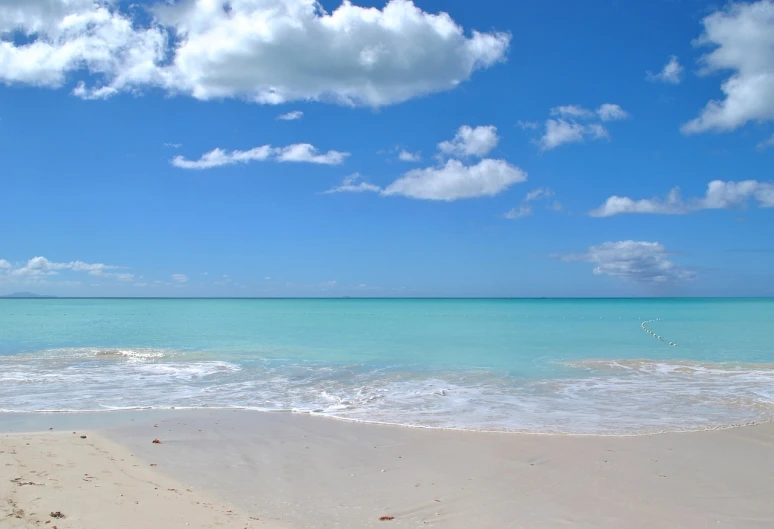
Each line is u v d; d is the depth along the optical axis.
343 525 6.62
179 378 18.50
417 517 6.91
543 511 7.12
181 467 8.97
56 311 93.62
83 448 9.76
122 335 38.06
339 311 96.75
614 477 8.51
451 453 9.85
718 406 13.99
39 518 6.12
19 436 10.46
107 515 6.46
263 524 6.57
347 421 12.37
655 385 17.02
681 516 6.95
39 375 19.14
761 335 36.03
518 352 26.36
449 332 40.81
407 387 16.70
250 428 11.72
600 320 57.88
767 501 7.48
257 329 45.03
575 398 15.02
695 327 44.34
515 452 9.89
